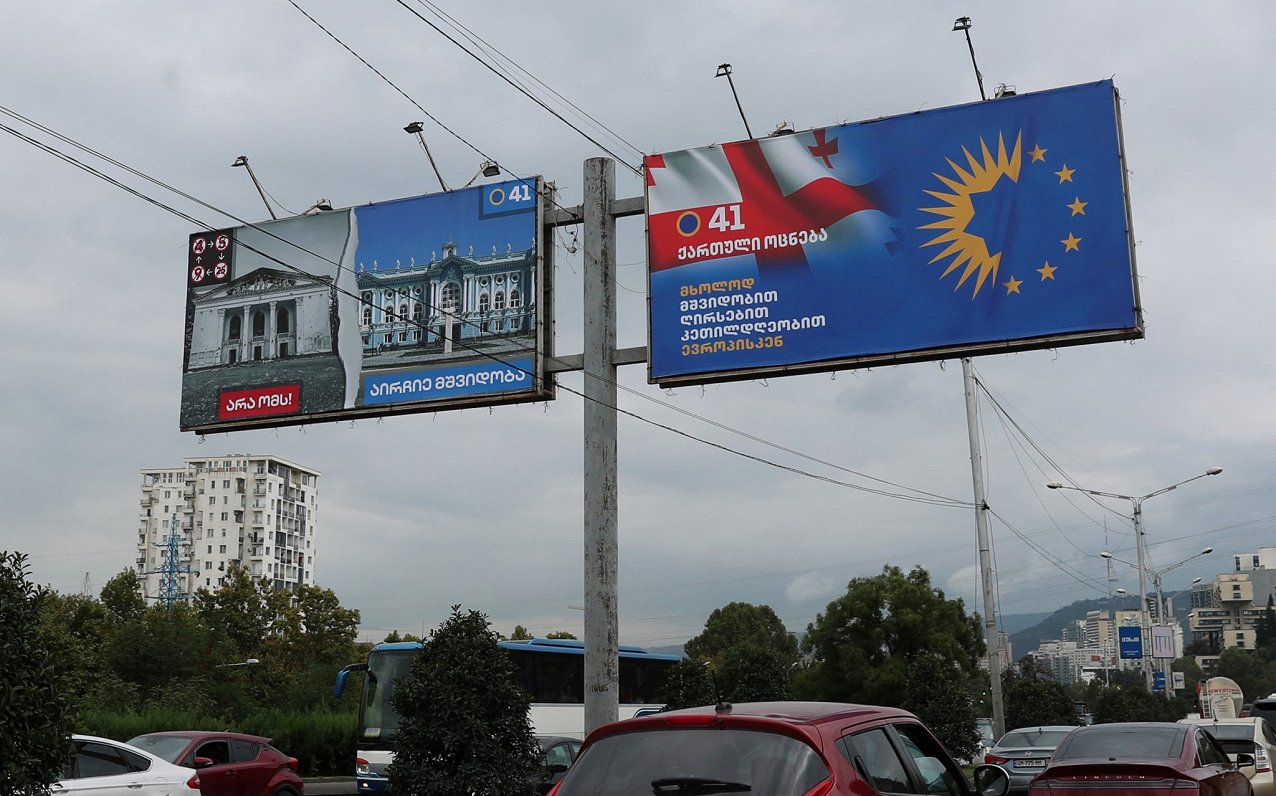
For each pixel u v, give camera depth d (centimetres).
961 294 1641
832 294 1695
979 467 3478
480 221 1923
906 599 4769
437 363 1911
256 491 14325
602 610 1647
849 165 1720
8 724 858
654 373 1750
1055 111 1642
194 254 2114
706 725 557
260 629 6103
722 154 1775
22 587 905
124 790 1403
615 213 1812
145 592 13388
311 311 2017
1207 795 1141
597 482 1700
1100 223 1599
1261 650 15425
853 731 584
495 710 1464
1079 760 1209
